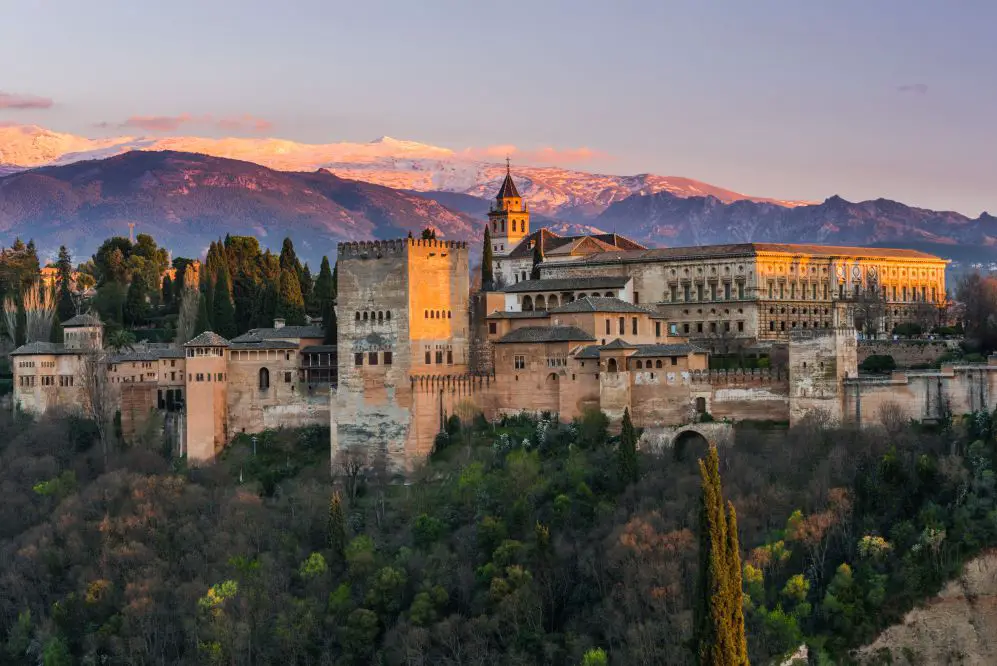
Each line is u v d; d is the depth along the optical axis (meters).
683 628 191.88
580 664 199.12
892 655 199.12
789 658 194.75
